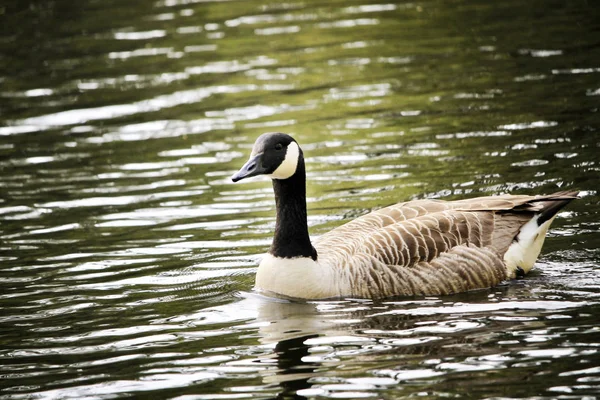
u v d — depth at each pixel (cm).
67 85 2533
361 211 1569
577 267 1283
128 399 957
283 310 1197
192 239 1502
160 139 2081
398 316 1147
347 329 1112
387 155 1855
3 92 2508
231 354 1057
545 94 2106
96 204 1702
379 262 1223
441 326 1102
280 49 2703
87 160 1972
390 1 3172
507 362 986
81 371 1038
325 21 2972
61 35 3002
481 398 908
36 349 1109
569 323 1086
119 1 3388
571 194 1275
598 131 1838
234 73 2525
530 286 1228
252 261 1396
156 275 1355
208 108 2269
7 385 1008
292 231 1252
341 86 2338
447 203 1312
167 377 1005
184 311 1212
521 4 2941
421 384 944
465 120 2009
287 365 1014
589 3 2859
